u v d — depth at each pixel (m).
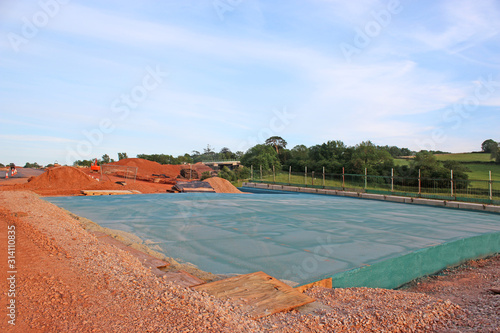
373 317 2.89
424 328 2.79
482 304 3.45
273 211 9.54
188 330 2.26
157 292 2.88
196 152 55.91
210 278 3.65
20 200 8.42
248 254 4.76
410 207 12.45
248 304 2.90
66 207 9.12
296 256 4.71
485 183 13.41
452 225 8.11
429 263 5.39
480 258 6.64
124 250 4.53
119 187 16.03
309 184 21.12
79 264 3.43
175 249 4.93
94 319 2.31
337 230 6.80
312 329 2.61
